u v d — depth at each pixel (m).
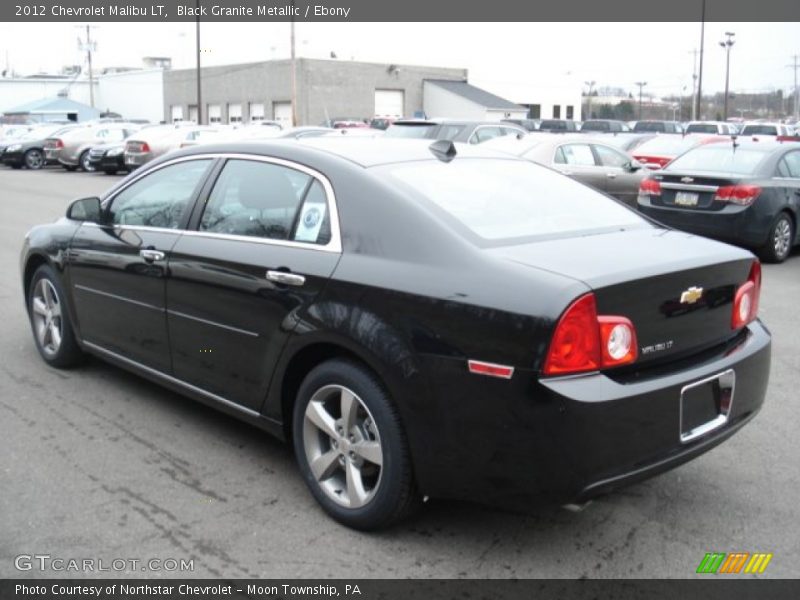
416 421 3.30
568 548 3.52
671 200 10.91
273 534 3.60
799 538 3.62
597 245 3.61
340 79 55.16
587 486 3.06
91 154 28.39
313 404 3.73
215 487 4.02
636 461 3.17
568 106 68.12
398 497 3.44
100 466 4.24
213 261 4.15
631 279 3.16
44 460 4.30
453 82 59.94
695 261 3.46
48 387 5.39
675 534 3.64
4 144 32.16
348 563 3.38
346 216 3.72
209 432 4.70
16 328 6.83
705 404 3.46
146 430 4.71
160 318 4.54
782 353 6.44
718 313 3.59
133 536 3.56
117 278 4.84
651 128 38.53
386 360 3.34
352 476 3.60
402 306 3.34
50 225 5.68
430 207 3.60
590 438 3.02
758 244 10.52
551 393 2.98
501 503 3.21
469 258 3.32
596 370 3.09
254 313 3.93
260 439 4.61
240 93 59.69
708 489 4.08
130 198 4.96
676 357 3.42
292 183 4.02
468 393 3.15
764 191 10.43
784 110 98.50
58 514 3.73
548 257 3.35
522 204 3.97
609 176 13.15
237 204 4.25
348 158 3.95
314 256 3.73
